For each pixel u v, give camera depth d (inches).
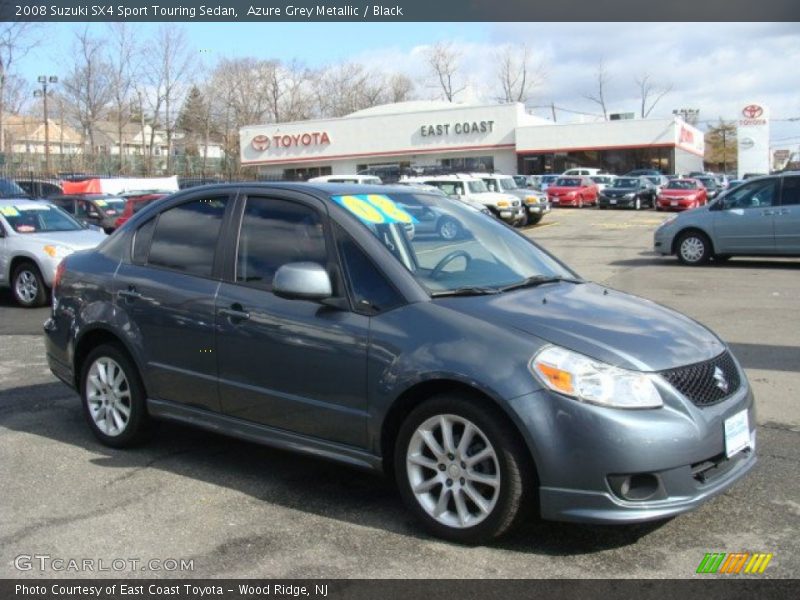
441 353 150.1
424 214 189.9
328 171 2340.1
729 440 149.2
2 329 405.1
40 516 168.2
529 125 2126.0
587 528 157.3
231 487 183.3
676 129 1977.1
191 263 196.1
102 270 213.2
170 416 197.6
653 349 149.2
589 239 900.6
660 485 140.0
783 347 318.0
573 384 140.3
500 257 189.0
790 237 571.2
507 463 143.9
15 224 496.1
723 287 490.6
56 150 2918.3
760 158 2025.1
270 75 2866.6
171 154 2610.7
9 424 234.1
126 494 179.8
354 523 162.7
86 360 215.3
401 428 156.9
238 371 180.5
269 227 185.3
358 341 160.7
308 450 171.2
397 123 2240.4
